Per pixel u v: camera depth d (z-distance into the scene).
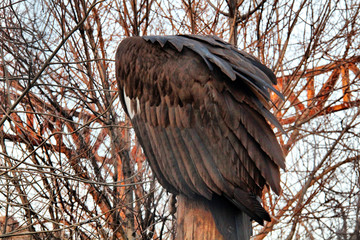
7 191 10.09
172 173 5.91
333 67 14.48
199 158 5.71
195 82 5.86
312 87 15.06
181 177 5.83
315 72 14.86
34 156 11.60
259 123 5.54
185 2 13.84
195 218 5.68
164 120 6.07
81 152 12.30
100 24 13.11
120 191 13.20
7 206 10.55
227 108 5.62
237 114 5.57
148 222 12.64
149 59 6.35
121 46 6.79
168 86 6.08
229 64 5.78
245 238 5.49
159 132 6.12
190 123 5.85
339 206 12.14
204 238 5.60
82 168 12.16
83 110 12.84
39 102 12.56
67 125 12.70
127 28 13.27
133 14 12.95
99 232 12.36
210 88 5.75
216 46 6.30
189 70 5.93
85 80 13.09
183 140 5.88
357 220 11.70
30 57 9.52
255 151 5.47
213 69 5.79
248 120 5.53
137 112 6.45
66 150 12.34
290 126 14.72
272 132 5.54
